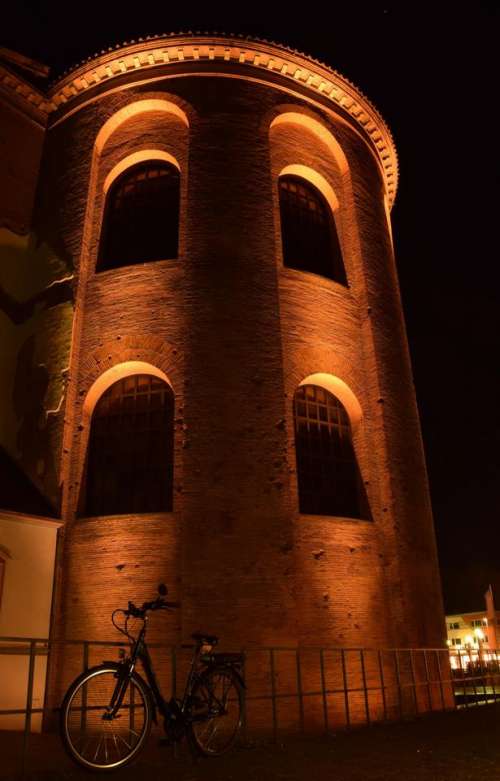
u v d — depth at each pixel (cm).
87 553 1309
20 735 1035
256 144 1652
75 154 1745
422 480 1603
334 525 1384
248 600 1217
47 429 1427
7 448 1474
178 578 1238
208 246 1491
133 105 1716
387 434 1527
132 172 1738
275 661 1198
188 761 718
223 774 646
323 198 1828
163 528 1280
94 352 1481
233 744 790
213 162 1592
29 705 651
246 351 1406
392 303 1759
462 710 1320
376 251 1780
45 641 680
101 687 1184
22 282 1680
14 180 1758
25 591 1243
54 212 1697
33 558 1274
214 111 1656
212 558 1233
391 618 1393
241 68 1725
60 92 1842
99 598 1268
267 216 1574
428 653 1400
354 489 1514
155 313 1455
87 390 1452
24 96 1836
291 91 1773
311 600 1295
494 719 1130
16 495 1321
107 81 1778
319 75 1812
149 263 1512
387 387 1590
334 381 1538
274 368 1412
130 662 683
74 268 1566
